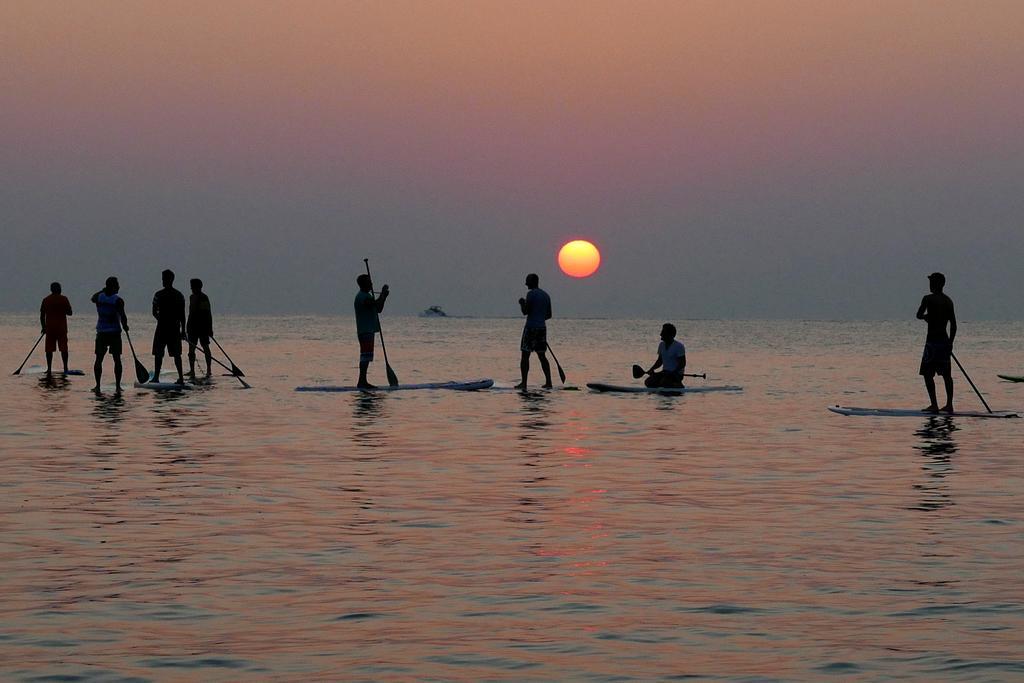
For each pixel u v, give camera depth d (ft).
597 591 34.94
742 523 45.55
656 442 72.84
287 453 65.87
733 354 256.32
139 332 413.39
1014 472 59.77
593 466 61.52
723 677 27.02
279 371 159.22
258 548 40.52
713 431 79.82
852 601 33.76
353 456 64.90
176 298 119.96
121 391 112.47
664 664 27.99
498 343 330.34
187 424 81.66
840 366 192.24
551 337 438.40
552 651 29.07
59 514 46.50
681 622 31.63
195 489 52.80
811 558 39.32
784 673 27.27
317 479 56.08
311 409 94.48
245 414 89.51
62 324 132.26
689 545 41.39
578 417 89.45
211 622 31.53
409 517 46.42
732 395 116.47
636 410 96.32
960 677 26.89
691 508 48.83
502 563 38.50
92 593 34.40
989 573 37.09
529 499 50.78
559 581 36.14
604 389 119.34
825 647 29.30
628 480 56.54
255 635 30.37
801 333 599.16
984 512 48.01
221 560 38.65
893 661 28.12
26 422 81.97
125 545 40.86
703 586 35.53
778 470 60.34
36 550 39.99
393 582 35.91
